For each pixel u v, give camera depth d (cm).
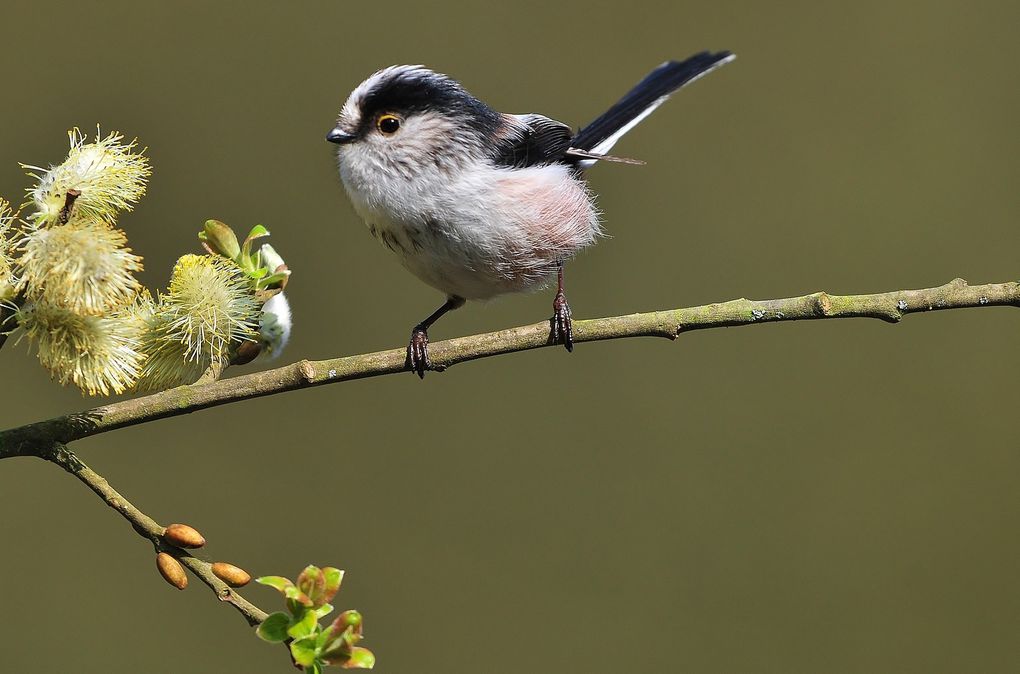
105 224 501
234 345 612
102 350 498
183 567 494
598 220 895
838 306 655
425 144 775
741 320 666
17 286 489
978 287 652
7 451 521
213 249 620
